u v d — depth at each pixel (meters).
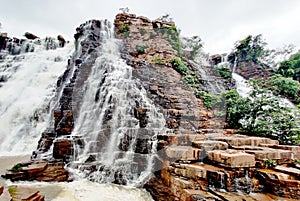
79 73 7.42
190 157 4.17
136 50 9.07
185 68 8.31
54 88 9.58
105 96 6.42
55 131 6.30
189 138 4.97
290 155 4.16
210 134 5.79
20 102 9.27
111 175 4.90
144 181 4.70
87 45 8.77
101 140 5.61
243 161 3.67
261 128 6.62
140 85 6.98
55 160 5.18
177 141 4.81
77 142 5.51
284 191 3.34
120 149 5.29
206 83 9.08
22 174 4.40
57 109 6.71
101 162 5.18
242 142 4.99
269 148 4.62
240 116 7.32
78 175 4.89
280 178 3.45
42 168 4.69
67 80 8.43
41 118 8.43
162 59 8.30
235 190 3.43
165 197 3.98
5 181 4.24
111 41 9.11
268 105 7.17
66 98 6.85
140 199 4.18
